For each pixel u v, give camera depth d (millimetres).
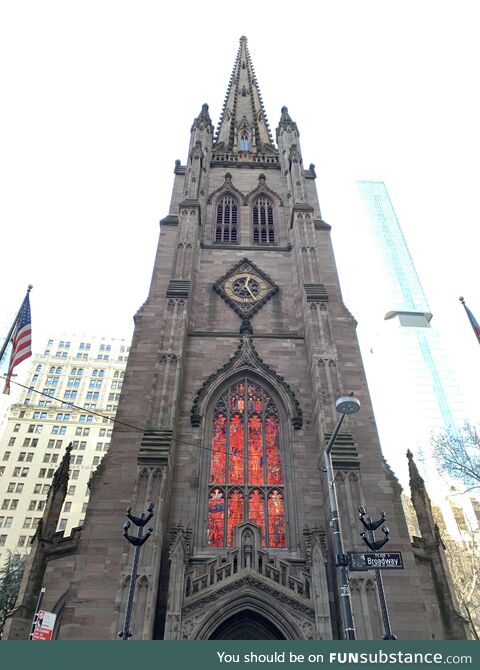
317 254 40062
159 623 22844
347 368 33656
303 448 30094
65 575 28094
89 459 116000
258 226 45938
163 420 28406
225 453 30516
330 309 37500
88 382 134125
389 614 22938
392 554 18109
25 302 26875
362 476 28375
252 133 60781
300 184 46375
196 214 42719
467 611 41625
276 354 34938
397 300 195125
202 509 27844
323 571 23750
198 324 36906
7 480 110562
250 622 24062
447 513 78375
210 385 32594
